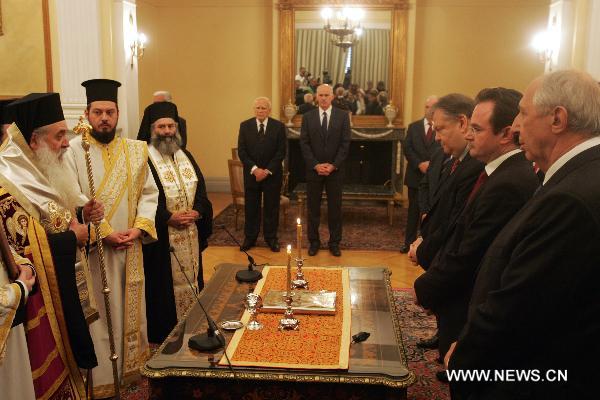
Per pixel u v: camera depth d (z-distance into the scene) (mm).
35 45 5070
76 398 2553
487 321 1426
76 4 5121
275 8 8102
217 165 9133
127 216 3059
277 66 8258
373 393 1954
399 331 2322
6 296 2023
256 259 5598
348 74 8156
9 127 2416
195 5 8719
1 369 2158
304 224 7133
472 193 2238
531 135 1480
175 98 8961
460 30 8234
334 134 5652
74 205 2723
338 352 2090
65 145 2598
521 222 1494
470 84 8336
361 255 5793
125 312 3039
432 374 3244
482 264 1718
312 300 2557
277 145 5824
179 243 3502
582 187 1308
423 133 5715
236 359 2037
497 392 1474
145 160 3166
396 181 8258
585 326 1317
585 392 1348
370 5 7957
